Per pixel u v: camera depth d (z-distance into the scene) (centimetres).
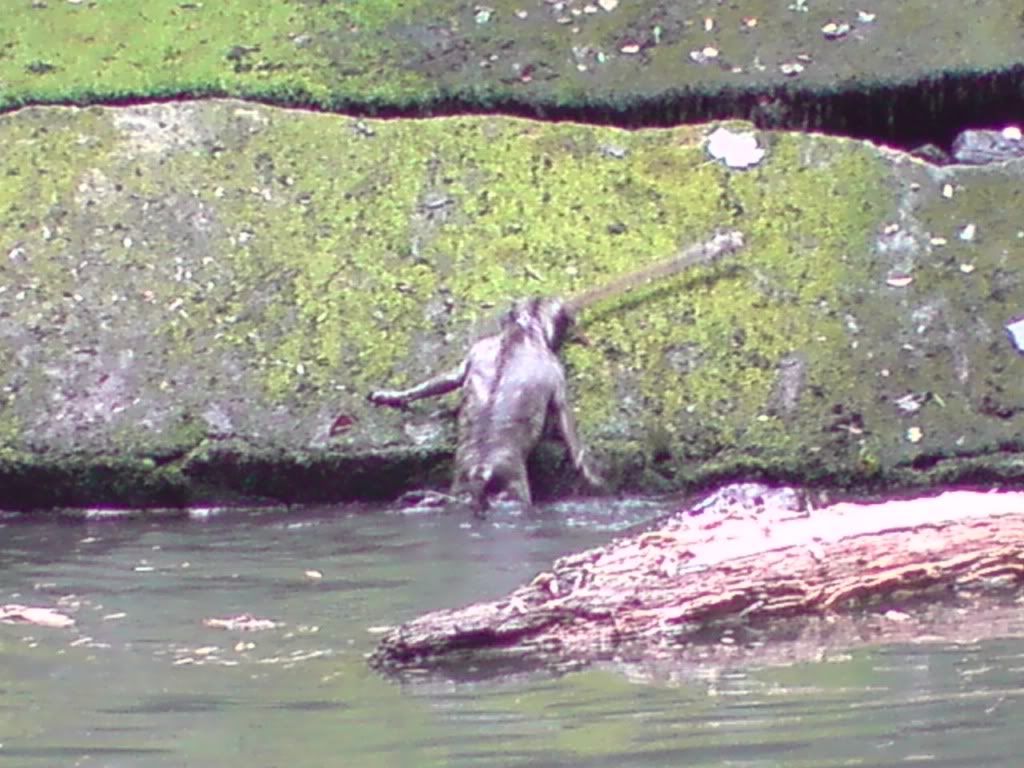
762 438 1095
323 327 1138
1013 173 1219
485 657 745
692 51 1301
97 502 1092
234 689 711
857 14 1321
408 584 887
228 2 1344
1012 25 1311
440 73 1295
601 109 1280
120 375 1116
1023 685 686
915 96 1297
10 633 805
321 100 1286
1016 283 1162
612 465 1091
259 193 1205
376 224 1191
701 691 689
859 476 1084
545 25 1317
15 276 1162
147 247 1177
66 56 1308
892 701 671
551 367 1100
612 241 1184
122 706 693
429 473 1091
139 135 1236
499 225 1191
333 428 1092
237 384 1112
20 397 1106
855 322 1145
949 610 796
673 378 1120
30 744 652
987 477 1089
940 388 1115
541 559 938
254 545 986
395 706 682
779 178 1215
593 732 645
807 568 795
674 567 780
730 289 1162
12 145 1230
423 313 1147
